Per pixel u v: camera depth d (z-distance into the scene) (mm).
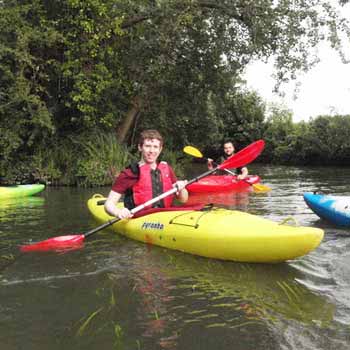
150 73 11391
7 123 9969
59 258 3764
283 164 19562
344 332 2322
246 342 2236
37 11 10281
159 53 11312
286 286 3021
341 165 17516
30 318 2557
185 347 2195
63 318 2555
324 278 3162
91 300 2816
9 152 9914
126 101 12094
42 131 10430
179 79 12656
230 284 3082
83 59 10383
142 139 4305
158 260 3668
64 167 10695
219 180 8734
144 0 11094
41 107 9773
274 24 11141
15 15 9828
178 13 10930
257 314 2574
